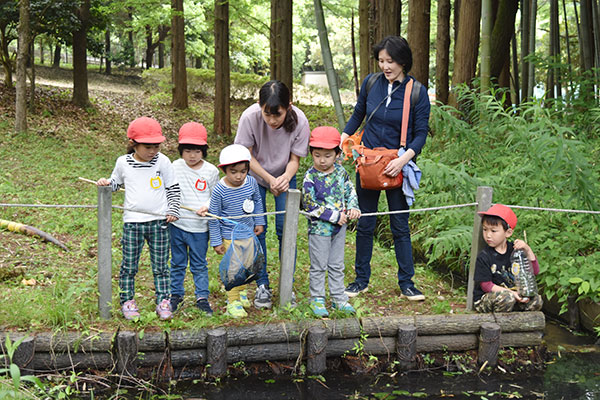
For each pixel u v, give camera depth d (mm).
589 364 4332
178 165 4230
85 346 3770
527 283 4320
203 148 4152
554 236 5621
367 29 10344
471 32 8672
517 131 6238
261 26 25625
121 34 36188
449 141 7562
